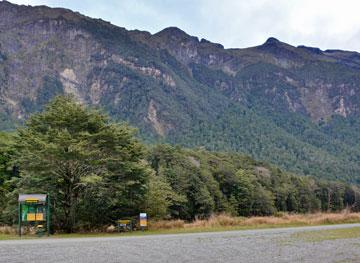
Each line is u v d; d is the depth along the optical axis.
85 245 17.69
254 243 18.56
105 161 29.42
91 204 31.53
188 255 14.59
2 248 16.39
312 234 23.52
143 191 32.47
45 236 24.88
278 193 112.81
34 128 31.33
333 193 133.12
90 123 30.61
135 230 30.27
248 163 127.50
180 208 63.22
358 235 22.77
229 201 86.44
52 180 29.81
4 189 38.22
